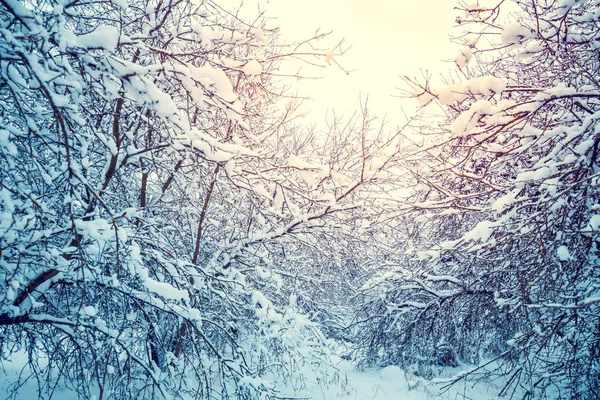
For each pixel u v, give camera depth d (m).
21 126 4.46
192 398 5.75
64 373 4.85
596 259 5.46
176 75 4.14
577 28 6.04
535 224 5.34
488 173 6.68
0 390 5.95
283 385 8.03
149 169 6.35
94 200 4.95
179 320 5.27
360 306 9.81
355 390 7.84
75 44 3.25
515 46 4.72
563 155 5.30
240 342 7.72
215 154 4.21
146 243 5.58
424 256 6.86
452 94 4.48
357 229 8.65
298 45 4.66
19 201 3.31
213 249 8.11
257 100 6.87
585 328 5.55
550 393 6.77
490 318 7.91
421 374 8.67
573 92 4.57
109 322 4.95
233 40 4.52
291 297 7.67
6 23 3.47
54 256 3.96
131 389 4.95
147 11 4.52
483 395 7.24
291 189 6.23
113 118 5.59
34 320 4.16
